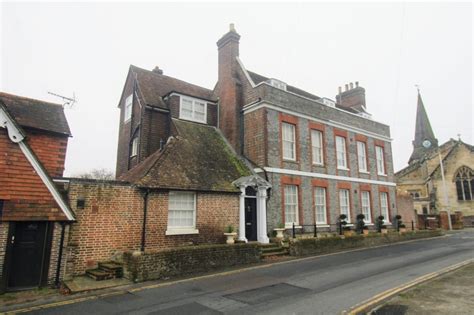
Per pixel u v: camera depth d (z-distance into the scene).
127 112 20.66
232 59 19.34
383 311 6.11
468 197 38.34
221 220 13.93
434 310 6.07
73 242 10.13
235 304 7.03
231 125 18.30
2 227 8.23
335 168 20.06
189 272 10.51
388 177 24.36
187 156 14.85
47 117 12.32
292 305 6.86
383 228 22.12
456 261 12.18
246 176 15.27
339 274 10.05
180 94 18.22
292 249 14.09
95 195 10.83
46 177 9.03
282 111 17.73
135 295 7.91
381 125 25.02
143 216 11.73
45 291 8.31
